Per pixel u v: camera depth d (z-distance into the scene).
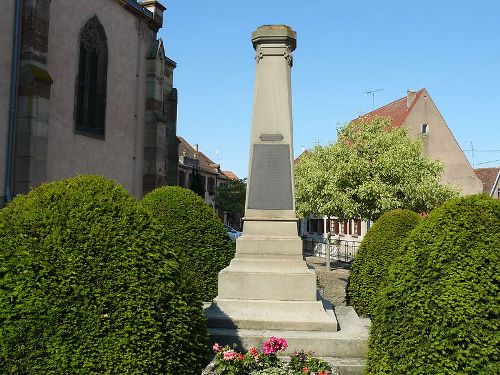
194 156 62.41
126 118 18.80
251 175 8.41
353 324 7.77
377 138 22.08
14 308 4.21
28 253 4.43
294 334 7.07
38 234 4.59
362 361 6.61
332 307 8.81
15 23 13.62
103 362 4.25
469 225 4.92
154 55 20.06
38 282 4.32
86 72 16.80
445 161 37.19
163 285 4.77
